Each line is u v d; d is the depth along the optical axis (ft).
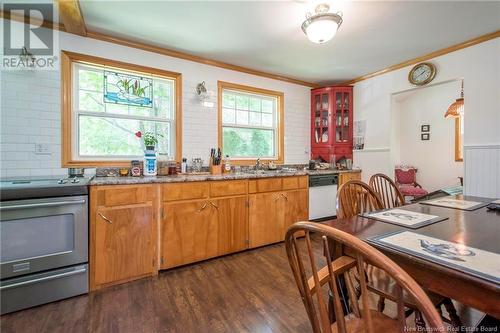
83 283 6.00
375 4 6.51
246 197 8.74
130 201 6.59
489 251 2.55
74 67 7.86
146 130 9.09
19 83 6.96
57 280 5.71
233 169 10.81
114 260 6.38
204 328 4.81
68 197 5.79
